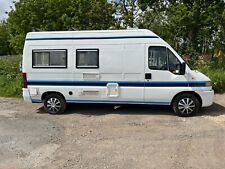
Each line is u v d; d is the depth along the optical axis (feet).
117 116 32.68
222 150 21.81
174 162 19.97
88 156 21.43
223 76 47.34
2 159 21.33
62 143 24.27
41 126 29.40
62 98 34.24
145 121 30.25
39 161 20.83
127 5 87.76
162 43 31.45
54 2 104.27
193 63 61.05
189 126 28.02
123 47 32.01
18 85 48.67
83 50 32.89
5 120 32.17
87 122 30.60
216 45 85.10
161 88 31.63
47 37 33.71
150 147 22.80
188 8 83.51
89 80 33.01
